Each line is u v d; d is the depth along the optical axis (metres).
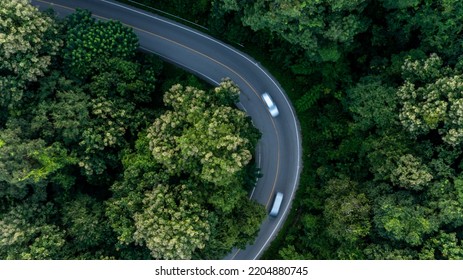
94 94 40.72
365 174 41.47
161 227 34.97
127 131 42.78
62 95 38.59
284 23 36.44
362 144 40.16
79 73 40.59
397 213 35.16
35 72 38.16
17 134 37.56
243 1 38.28
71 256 39.03
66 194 41.59
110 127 39.69
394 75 40.91
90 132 38.62
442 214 34.72
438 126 38.03
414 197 36.84
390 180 38.69
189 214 36.31
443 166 36.06
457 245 35.62
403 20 40.25
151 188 38.53
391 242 37.19
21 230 37.62
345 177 40.75
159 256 36.88
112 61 40.84
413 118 35.91
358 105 40.16
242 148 36.78
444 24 36.91
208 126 35.66
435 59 37.03
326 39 38.72
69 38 40.03
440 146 36.94
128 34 42.38
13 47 35.97
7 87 37.56
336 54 38.84
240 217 40.06
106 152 41.03
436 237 35.38
